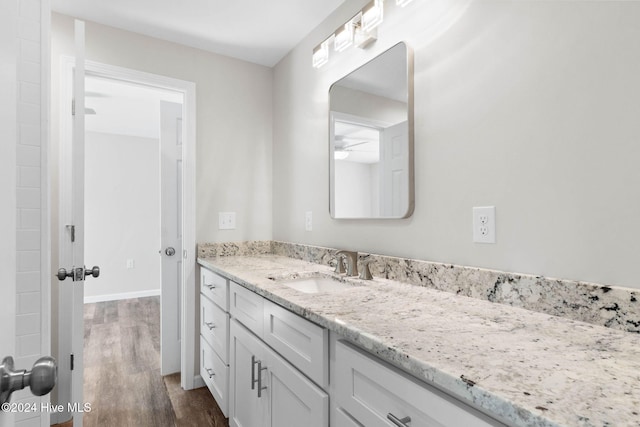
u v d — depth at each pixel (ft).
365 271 4.75
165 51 7.09
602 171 2.77
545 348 2.27
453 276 3.91
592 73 2.83
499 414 1.64
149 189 15.69
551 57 3.10
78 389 4.32
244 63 8.03
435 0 4.24
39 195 4.29
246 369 4.82
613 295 2.65
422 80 4.39
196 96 7.40
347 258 5.05
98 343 9.70
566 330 2.64
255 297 4.54
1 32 1.46
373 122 5.15
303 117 7.10
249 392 4.73
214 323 6.28
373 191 5.15
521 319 2.92
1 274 1.44
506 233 3.45
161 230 7.87
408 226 4.61
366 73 5.32
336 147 6.03
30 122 4.27
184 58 7.29
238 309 5.16
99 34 6.46
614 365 2.02
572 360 2.08
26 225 4.21
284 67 7.86
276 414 3.98
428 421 2.10
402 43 4.62
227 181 7.73
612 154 2.71
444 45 4.11
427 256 4.33
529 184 3.26
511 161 3.41
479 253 3.71
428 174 4.31
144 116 12.37
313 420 3.20
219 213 7.61
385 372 2.41
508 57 3.45
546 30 3.14
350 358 2.78
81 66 4.38
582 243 2.88
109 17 6.30
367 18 4.91
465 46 3.88
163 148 7.93
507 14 3.46
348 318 2.93
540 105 3.18
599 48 2.79
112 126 13.78
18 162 4.19
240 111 7.94
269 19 6.44
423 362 2.05
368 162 5.25
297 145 7.30
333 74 6.17
